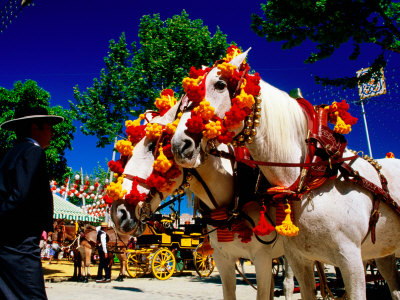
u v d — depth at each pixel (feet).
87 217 56.13
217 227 11.28
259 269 10.90
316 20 15.55
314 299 9.21
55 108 55.42
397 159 11.62
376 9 15.19
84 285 35.01
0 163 8.27
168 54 48.98
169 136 10.91
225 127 8.70
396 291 10.82
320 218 8.36
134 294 28.25
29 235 7.80
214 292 29.50
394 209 9.23
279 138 9.23
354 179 8.72
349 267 8.08
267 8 17.20
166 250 41.47
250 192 10.84
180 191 12.36
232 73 9.09
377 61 17.81
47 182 8.32
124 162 11.41
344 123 9.50
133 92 48.70
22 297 7.42
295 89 12.76
